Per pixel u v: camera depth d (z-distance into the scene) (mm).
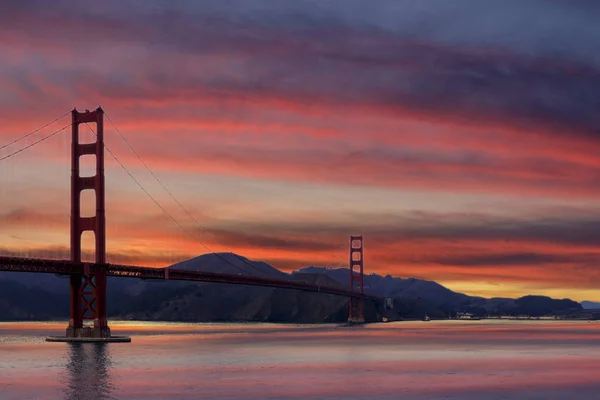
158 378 83125
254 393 72125
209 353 122625
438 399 69875
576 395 73938
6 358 108688
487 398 71062
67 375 86125
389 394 72250
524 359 115000
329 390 74312
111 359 106500
